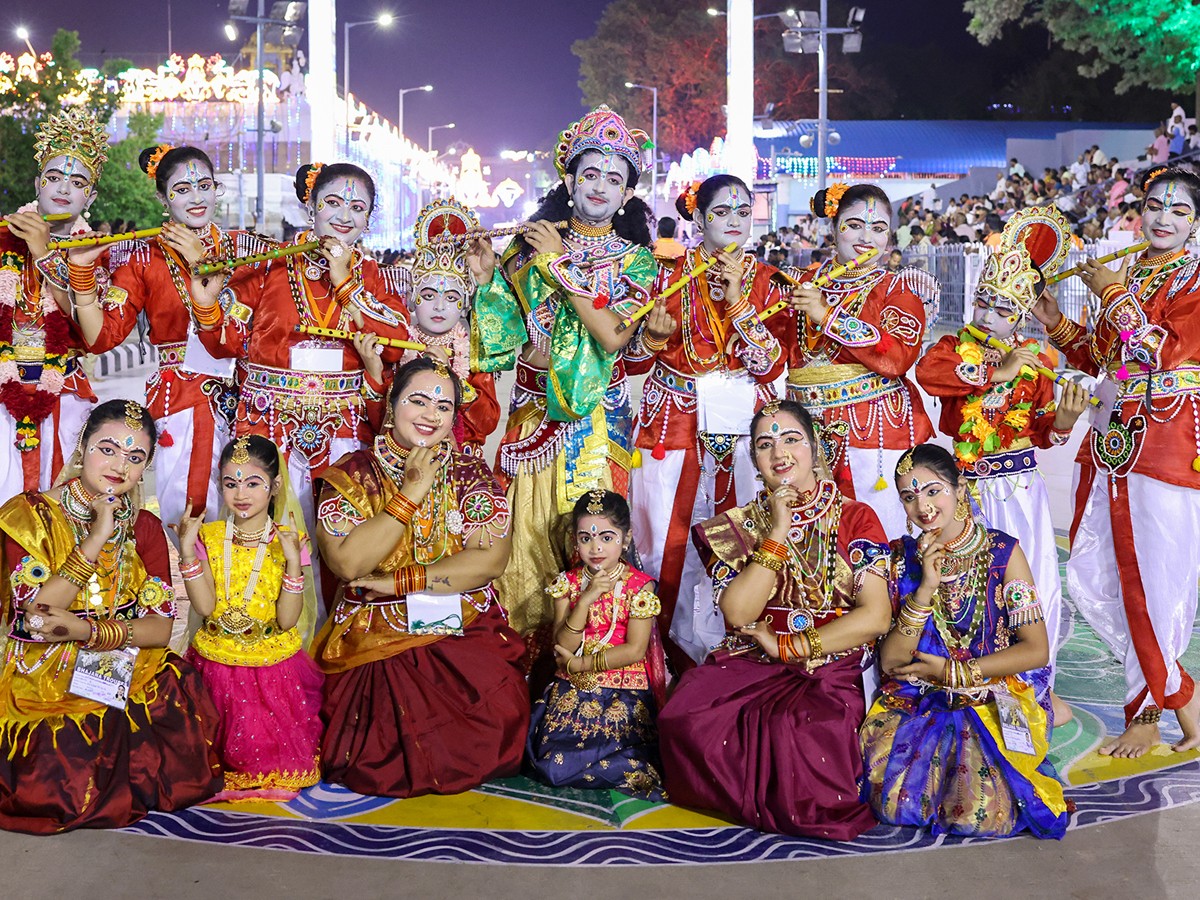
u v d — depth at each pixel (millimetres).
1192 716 4477
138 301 4789
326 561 4301
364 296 4730
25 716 3754
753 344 4648
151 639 3898
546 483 4730
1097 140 28391
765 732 3771
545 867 3488
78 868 3459
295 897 3295
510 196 71188
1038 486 4594
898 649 3932
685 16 50188
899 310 4668
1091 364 4742
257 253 4816
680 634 4785
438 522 4199
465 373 4875
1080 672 5273
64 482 3902
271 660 4031
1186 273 4379
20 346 4754
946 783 3766
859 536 4023
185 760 3881
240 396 4816
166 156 4793
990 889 3355
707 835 3719
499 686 4148
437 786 3990
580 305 4516
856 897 3318
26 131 20547
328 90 17641
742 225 4730
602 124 4688
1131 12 21953
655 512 4820
